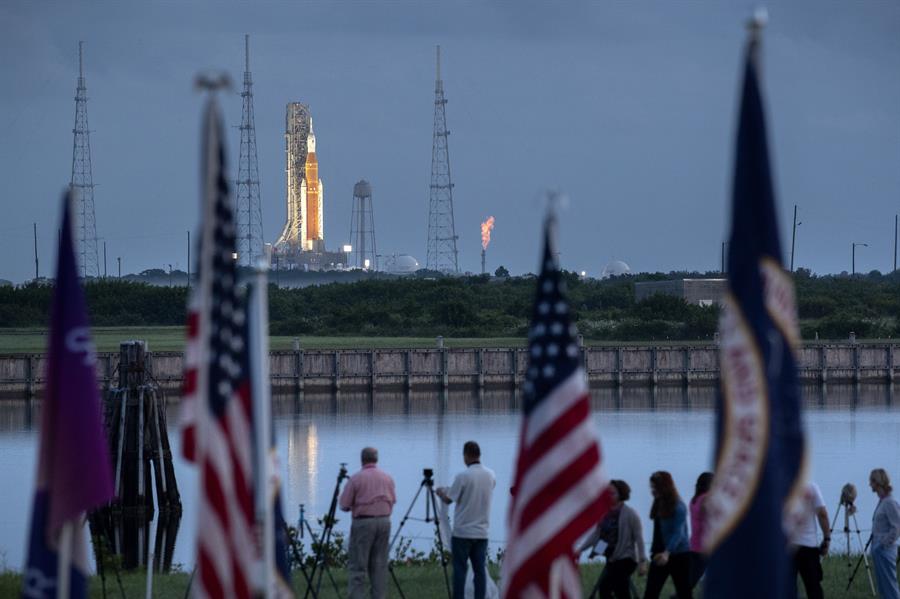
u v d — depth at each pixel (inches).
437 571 4092.0
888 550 3085.6
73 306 1712.6
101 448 1715.1
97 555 4266.7
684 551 2832.2
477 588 3125.0
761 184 1517.0
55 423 1704.0
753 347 1508.4
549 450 1704.0
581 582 3622.0
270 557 1704.0
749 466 1507.1
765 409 1503.4
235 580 1622.8
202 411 1615.4
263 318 1702.8
